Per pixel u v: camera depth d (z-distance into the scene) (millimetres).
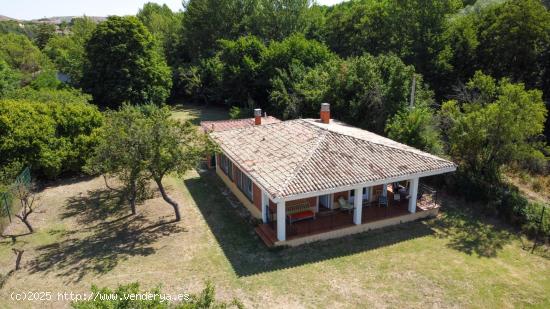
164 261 16359
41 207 22141
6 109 24375
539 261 16625
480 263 16328
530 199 23141
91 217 20844
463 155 24266
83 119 27250
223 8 62469
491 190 21453
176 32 67938
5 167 21750
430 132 24812
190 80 53938
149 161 18031
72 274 15406
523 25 34250
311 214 19094
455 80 38688
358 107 30031
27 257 16750
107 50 45188
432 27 40688
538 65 35406
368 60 32000
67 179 26844
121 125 18906
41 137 24859
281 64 43969
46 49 67000
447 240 18234
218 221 20203
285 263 16172
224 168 25891
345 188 17516
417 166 19328
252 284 14734
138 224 19938
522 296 14203
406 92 29375
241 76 46031
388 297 14008
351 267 15875
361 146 20469
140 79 46500
